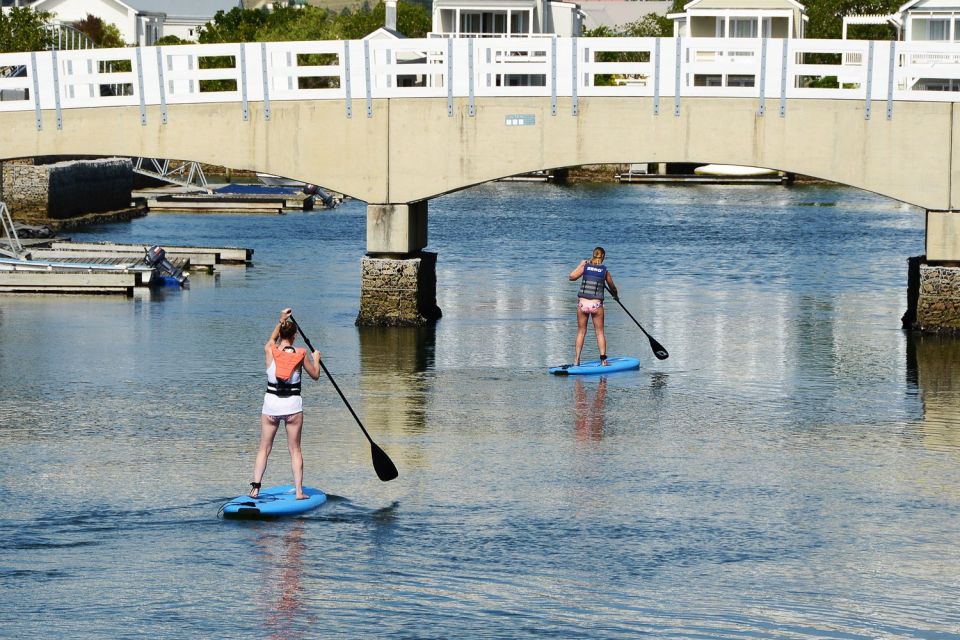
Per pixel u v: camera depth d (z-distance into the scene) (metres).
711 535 45.62
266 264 135.00
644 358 80.56
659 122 85.00
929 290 87.38
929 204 84.06
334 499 49.38
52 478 52.06
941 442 59.41
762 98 83.88
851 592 40.44
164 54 88.00
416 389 70.62
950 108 82.75
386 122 87.25
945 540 45.31
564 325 93.75
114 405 66.50
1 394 69.12
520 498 49.78
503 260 139.12
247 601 39.22
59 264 114.81
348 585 40.53
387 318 91.56
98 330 90.94
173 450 56.94
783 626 37.88
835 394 69.94
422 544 44.28
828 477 53.25
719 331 91.31
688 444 58.75
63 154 89.56
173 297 108.75
